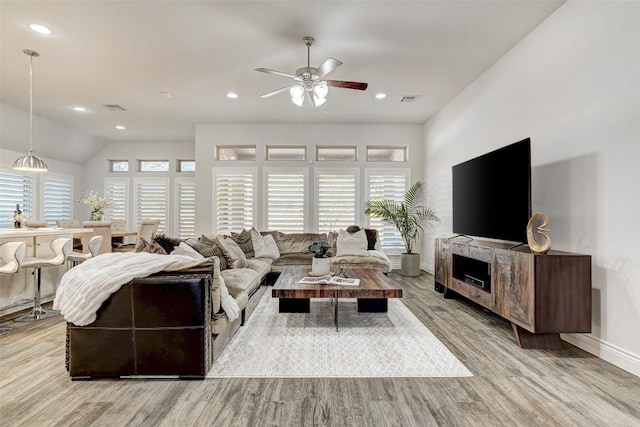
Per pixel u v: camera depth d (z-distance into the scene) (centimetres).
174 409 186
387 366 239
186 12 289
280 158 702
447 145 535
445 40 340
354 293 299
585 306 256
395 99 512
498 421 175
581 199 271
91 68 398
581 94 270
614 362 241
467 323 334
